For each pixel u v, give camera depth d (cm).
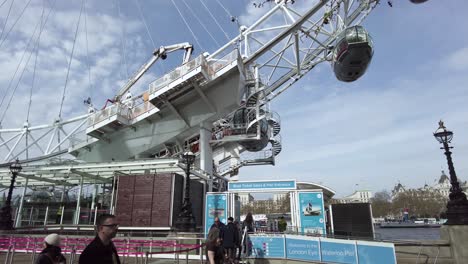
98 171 2512
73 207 2758
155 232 1944
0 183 3209
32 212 2838
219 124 3394
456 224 1188
